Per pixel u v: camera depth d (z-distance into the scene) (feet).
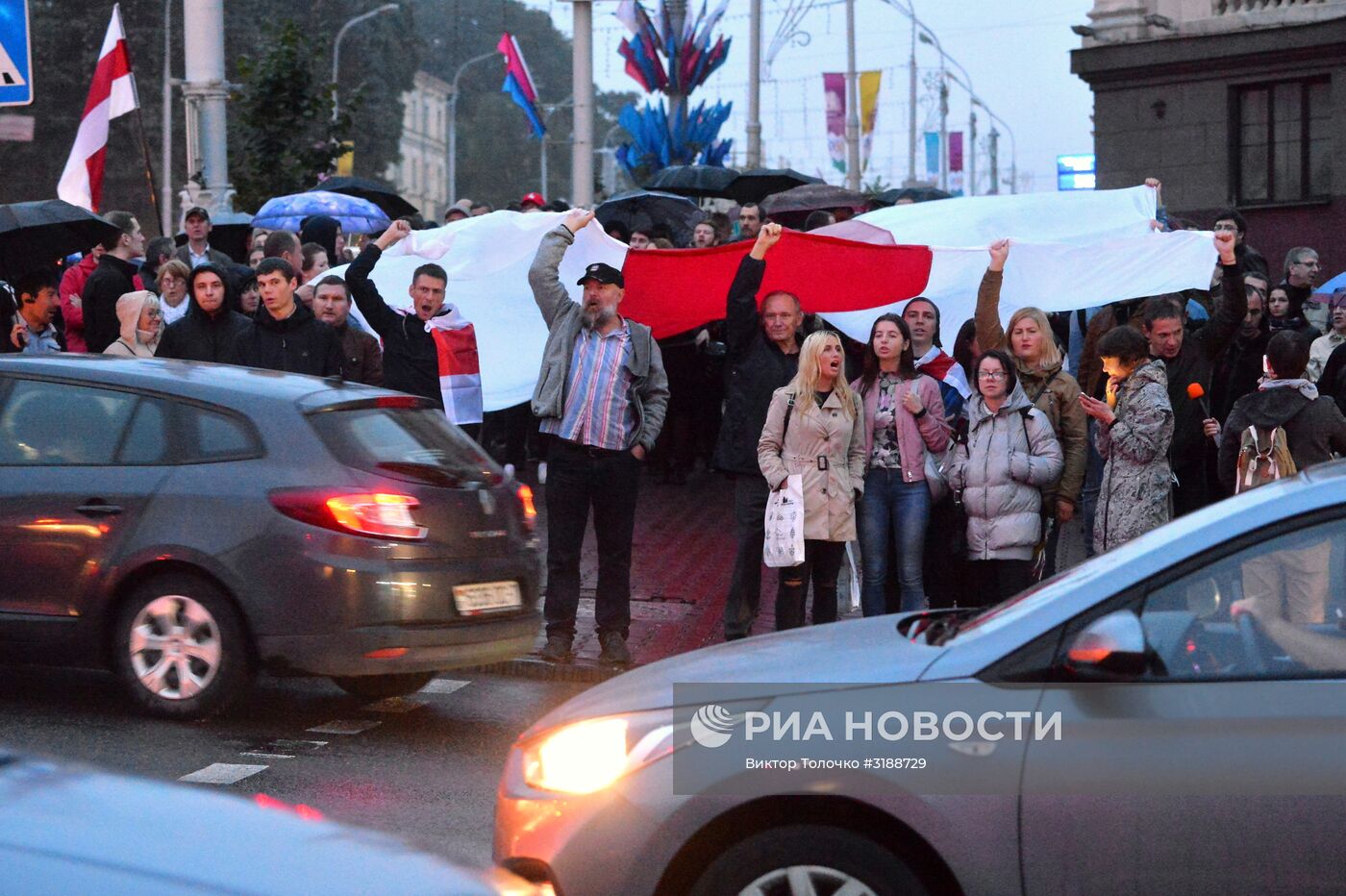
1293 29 80.59
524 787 15.37
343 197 62.80
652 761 14.76
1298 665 14.28
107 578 26.37
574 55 83.30
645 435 32.37
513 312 42.04
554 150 388.37
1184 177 85.10
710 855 14.89
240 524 25.89
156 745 25.27
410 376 36.58
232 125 89.56
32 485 26.81
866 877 14.46
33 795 10.85
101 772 11.75
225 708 26.23
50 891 9.36
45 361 27.84
